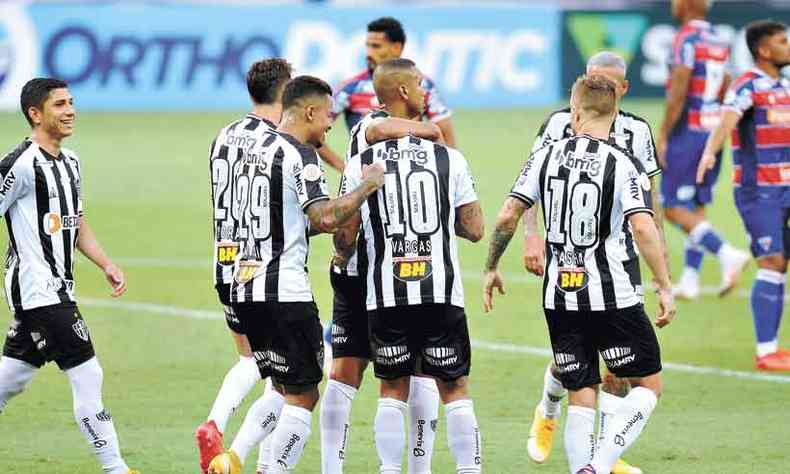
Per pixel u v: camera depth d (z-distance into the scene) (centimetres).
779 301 3444
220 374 3359
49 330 2361
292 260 2302
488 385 3250
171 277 4744
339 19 10850
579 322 2277
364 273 2369
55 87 2373
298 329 2302
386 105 2336
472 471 2291
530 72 11175
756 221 3462
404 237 2252
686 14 4359
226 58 10881
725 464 2581
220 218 2475
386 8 10925
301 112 2311
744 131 3494
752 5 10781
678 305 4331
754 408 3031
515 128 9562
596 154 2238
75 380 2378
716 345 3719
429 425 2370
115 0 11150
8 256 2398
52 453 2655
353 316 2436
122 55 10781
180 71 10844
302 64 10806
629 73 11088
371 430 2853
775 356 3447
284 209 2286
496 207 6338
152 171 7694
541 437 2627
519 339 3781
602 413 2500
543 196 2284
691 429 2848
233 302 2338
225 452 2381
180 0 10869
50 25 10581
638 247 2231
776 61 3472
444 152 2289
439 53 11025
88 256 2558
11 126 9250
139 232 5731
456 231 2328
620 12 11106
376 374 2338
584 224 2239
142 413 2978
